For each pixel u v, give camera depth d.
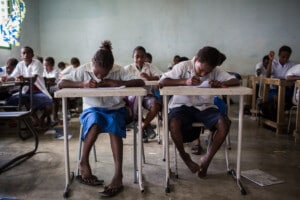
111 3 7.18
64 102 1.80
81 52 7.30
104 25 7.23
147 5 7.18
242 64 7.26
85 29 7.25
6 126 4.06
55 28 7.23
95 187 1.99
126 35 7.26
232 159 2.62
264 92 4.20
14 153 2.81
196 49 7.28
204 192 1.93
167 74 2.14
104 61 1.94
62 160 2.57
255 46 7.19
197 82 1.97
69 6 7.18
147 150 2.91
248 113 5.25
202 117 2.06
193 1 7.14
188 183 2.07
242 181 2.11
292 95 3.76
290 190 1.96
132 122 2.19
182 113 2.05
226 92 1.77
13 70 4.30
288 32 7.09
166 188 1.92
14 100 3.65
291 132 3.73
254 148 3.01
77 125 4.21
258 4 7.07
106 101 2.05
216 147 1.98
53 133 3.69
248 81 5.21
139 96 1.83
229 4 7.12
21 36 6.19
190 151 2.89
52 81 4.30
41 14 7.17
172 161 2.55
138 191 1.94
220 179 2.15
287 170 2.35
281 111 3.65
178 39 7.25
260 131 3.81
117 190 1.88
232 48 7.23
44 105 3.84
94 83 1.90
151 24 7.23
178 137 1.97
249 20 7.13
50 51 7.29
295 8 7.02
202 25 7.21
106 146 3.04
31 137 3.44
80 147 2.17
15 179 2.14
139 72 3.44
